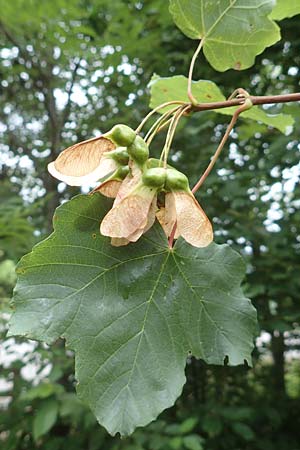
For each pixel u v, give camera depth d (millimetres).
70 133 806
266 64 645
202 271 162
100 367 150
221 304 160
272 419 703
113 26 603
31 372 771
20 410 598
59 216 155
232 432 673
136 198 143
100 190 149
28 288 151
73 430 701
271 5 184
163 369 153
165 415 644
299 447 708
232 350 156
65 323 150
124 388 149
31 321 149
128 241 155
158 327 156
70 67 760
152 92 249
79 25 631
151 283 159
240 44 195
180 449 545
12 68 787
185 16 192
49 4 605
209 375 719
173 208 147
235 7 188
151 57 662
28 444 640
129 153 147
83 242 156
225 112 247
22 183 929
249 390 752
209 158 605
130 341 153
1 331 618
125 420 145
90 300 154
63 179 143
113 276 157
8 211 651
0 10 629
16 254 643
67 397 560
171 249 163
